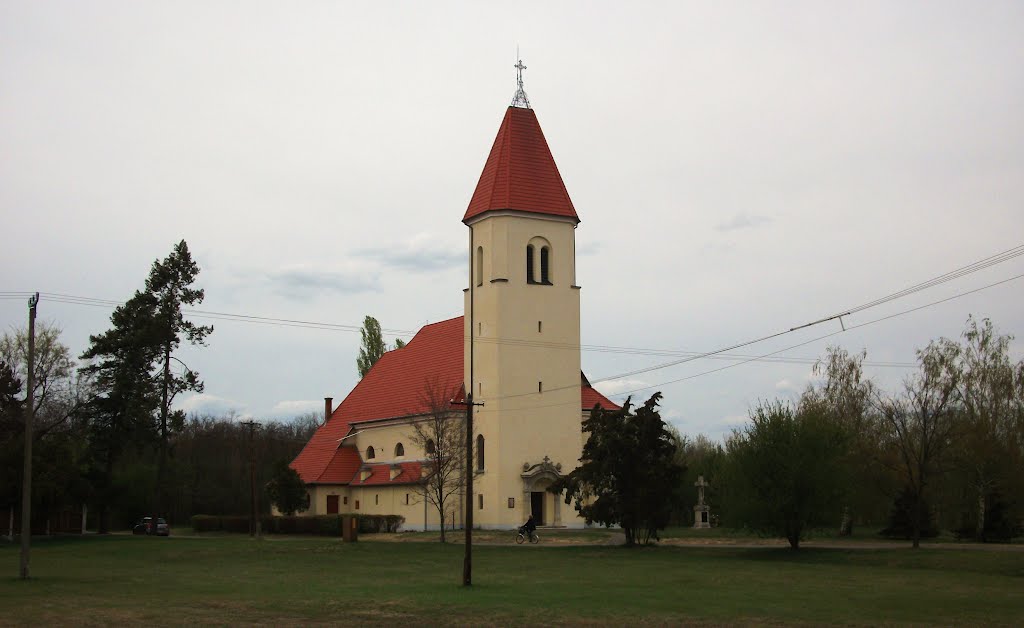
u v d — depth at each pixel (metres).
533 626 31.09
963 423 69.62
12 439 73.44
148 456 114.75
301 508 90.94
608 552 60.78
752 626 30.78
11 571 50.91
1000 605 35.19
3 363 78.38
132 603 37.19
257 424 102.56
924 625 30.64
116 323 79.81
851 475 59.56
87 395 82.56
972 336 77.31
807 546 62.28
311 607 35.81
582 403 89.19
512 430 82.00
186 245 80.94
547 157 86.75
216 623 31.95
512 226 83.69
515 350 82.88
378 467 92.94
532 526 70.12
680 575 46.56
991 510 67.56
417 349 98.75
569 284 85.81
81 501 78.25
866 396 80.75
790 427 57.62
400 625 31.42
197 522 97.31
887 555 53.59
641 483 64.75
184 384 80.44
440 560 56.62
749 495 57.84
